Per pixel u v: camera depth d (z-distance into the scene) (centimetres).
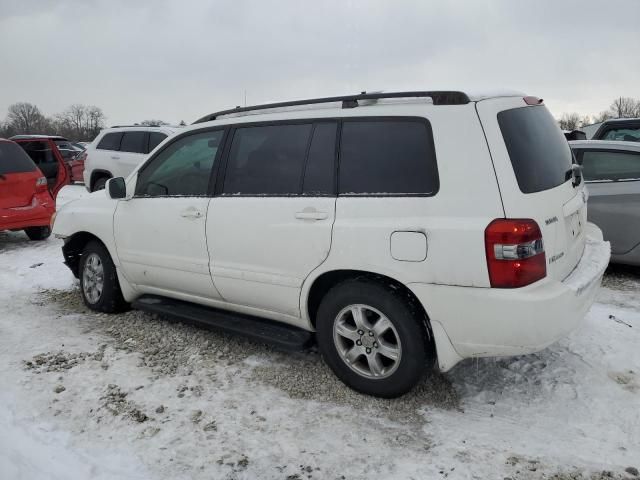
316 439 300
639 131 816
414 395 344
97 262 504
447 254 296
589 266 349
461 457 282
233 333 392
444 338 307
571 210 329
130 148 1098
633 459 279
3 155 820
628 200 595
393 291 320
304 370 381
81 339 443
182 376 375
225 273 388
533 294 284
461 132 302
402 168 318
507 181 289
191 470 275
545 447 290
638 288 572
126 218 455
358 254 322
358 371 343
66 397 346
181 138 431
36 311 518
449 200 298
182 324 473
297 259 348
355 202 327
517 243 282
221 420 320
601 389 347
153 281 450
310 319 365
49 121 10600
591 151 633
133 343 432
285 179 362
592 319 462
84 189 1683
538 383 356
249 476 271
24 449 291
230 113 411
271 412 328
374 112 334
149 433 307
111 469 276
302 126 362
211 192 399
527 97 351
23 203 830
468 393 346
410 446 293
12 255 779
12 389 355
